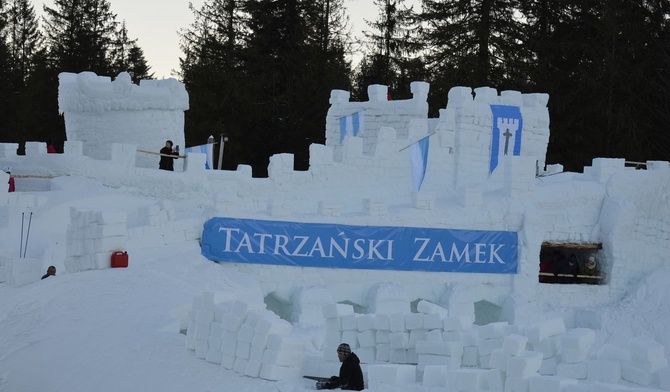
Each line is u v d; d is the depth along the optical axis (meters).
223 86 70.19
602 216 47.78
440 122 48.22
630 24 67.50
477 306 46.59
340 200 45.59
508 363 24.94
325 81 72.00
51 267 37.31
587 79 67.19
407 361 29.14
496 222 45.75
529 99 50.69
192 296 35.47
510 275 45.75
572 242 47.38
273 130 69.00
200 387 28.42
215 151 68.56
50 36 77.62
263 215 42.56
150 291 34.84
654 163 49.00
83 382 30.08
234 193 44.84
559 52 69.69
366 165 46.81
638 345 25.78
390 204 46.09
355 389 26.89
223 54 72.12
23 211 41.12
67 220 41.88
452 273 44.91
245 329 28.81
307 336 34.16
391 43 75.69
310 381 28.12
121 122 48.03
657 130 68.00
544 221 46.47
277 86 71.25
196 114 69.62
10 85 76.31
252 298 39.31
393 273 44.06
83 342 31.83
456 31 71.00
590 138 68.38
